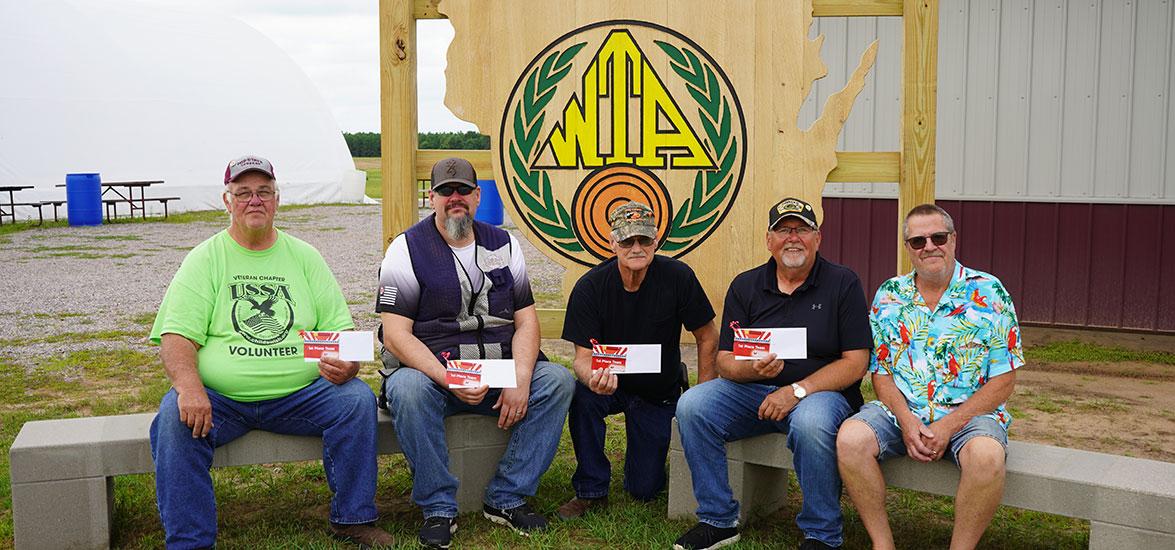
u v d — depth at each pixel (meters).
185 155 25.38
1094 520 3.40
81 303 10.48
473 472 4.26
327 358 3.89
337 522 3.93
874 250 8.91
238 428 3.92
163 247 15.72
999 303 3.70
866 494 3.63
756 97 5.09
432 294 4.13
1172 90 7.83
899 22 8.49
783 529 4.13
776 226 3.93
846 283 3.93
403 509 4.38
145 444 3.85
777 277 4.05
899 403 3.71
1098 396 6.32
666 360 4.35
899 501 4.45
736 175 5.12
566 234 5.27
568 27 5.19
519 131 5.25
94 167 23.75
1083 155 8.20
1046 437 5.45
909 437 3.62
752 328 3.98
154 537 4.02
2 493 4.50
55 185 22.92
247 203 3.90
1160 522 3.30
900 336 3.79
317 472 4.84
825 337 3.93
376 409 3.97
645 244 4.07
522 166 5.27
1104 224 8.20
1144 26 7.87
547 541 3.95
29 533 3.80
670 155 5.17
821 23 8.80
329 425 3.91
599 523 4.11
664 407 4.45
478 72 5.26
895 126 8.62
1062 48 8.17
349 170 28.45
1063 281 8.39
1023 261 8.52
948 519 4.25
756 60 5.07
